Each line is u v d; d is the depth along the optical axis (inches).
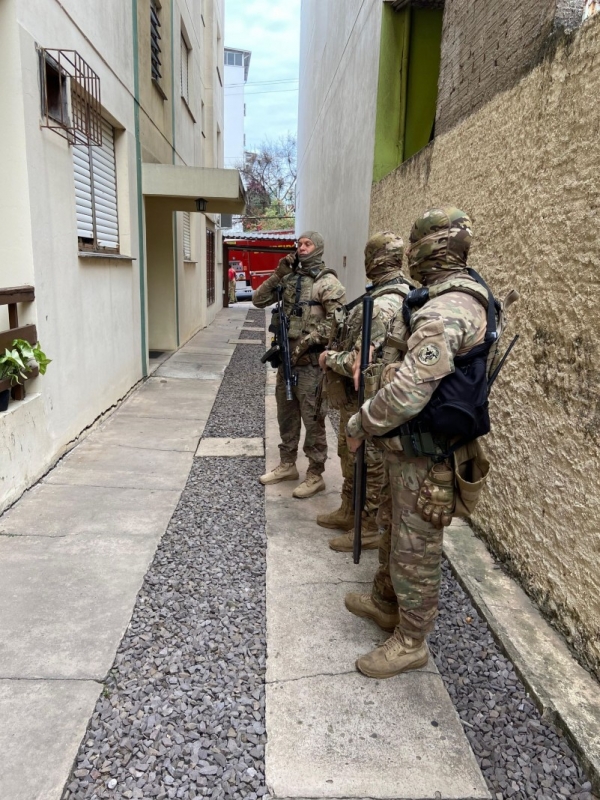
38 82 148.6
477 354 72.2
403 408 69.5
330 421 236.1
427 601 81.6
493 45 120.0
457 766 69.6
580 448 86.9
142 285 285.9
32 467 152.3
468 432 72.0
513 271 109.5
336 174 368.2
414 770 68.8
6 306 148.0
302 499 151.4
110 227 236.7
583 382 86.2
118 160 241.4
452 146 141.8
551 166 95.2
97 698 78.5
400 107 231.1
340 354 108.3
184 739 72.6
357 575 113.4
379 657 84.6
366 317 88.7
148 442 195.5
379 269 107.4
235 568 115.5
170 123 353.1
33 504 141.3
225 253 857.5
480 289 73.0
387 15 221.5
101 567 113.1
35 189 148.6
